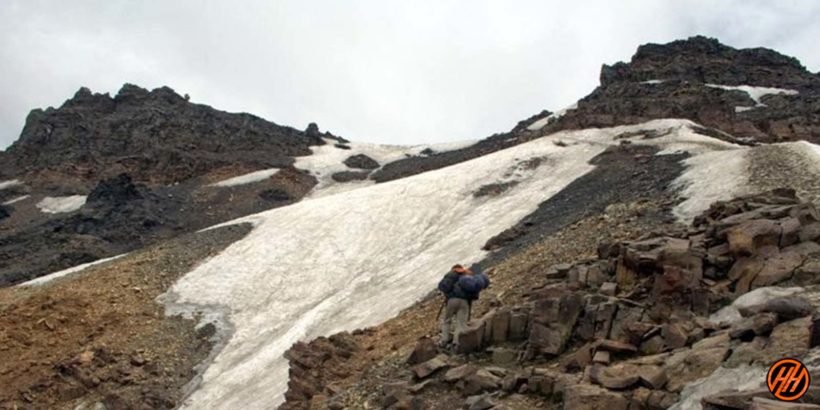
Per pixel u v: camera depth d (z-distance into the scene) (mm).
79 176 117938
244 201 100500
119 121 132875
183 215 94625
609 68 113562
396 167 117312
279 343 33625
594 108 82000
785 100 89125
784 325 11398
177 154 115188
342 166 121188
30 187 115312
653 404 11453
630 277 17469
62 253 74375
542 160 60125
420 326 24922
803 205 17203
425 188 57344
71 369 33094
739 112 85125
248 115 145000
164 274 45531
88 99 146875
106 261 53812
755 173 28266
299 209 58125
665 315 15000
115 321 38844
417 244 46594
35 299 39781
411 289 34438
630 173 44906
